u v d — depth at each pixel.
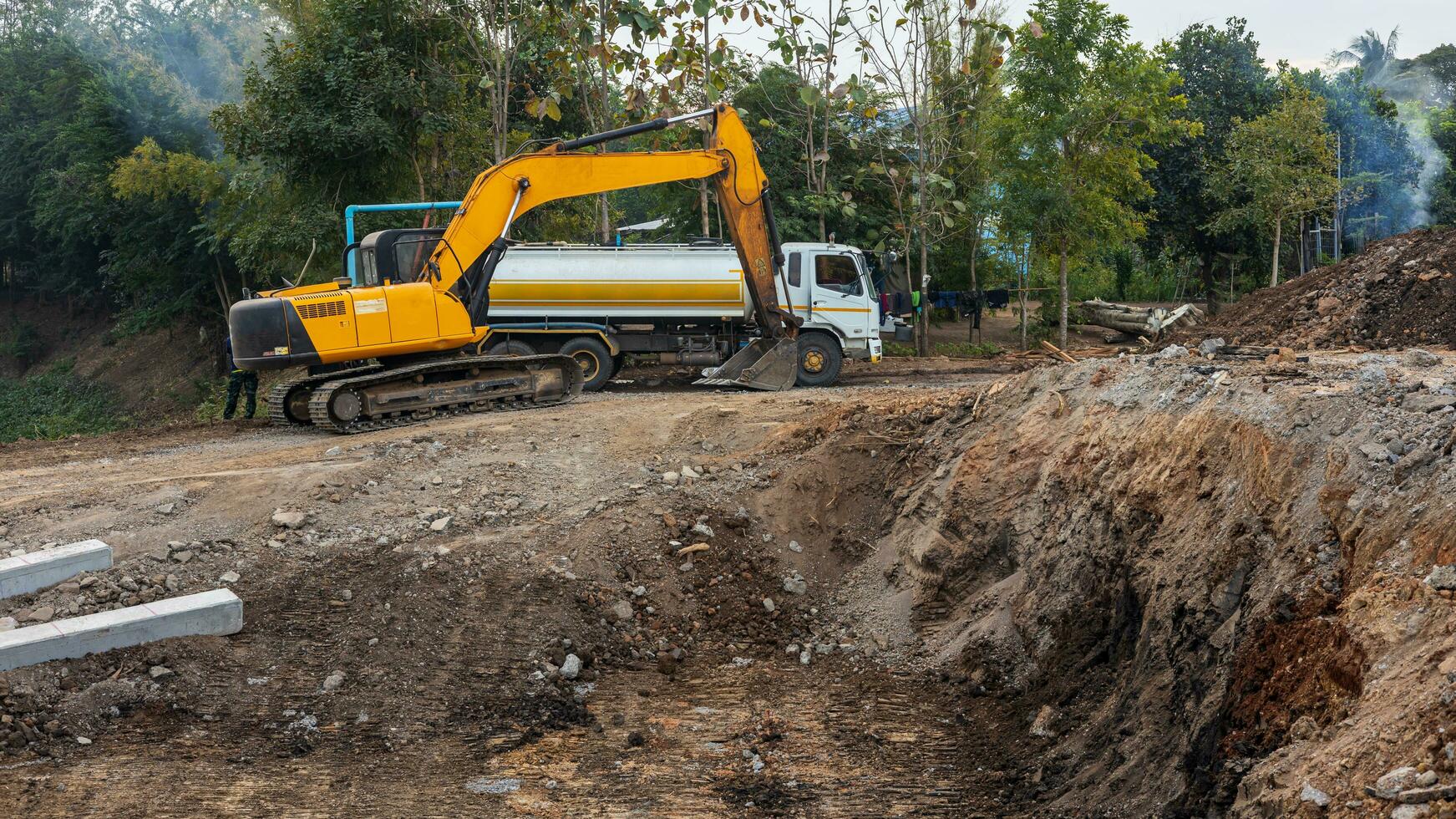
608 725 7.95
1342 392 6.37
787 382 16.55
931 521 10.05
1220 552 6.27
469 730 7.82
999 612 8.76
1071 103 26.23
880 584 10.28
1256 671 5.37
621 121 26.22
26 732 7.30
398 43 25.64
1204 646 6.01
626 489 11.45
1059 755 6.69
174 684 8.05
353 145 24.53
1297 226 31.05
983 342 33.31
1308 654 5.04
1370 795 3.93
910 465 11.05
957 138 29.22
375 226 25.67
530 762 7.29
